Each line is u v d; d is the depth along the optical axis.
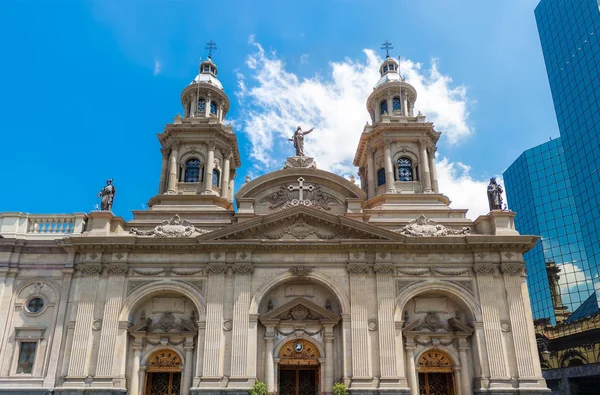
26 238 36.16
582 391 44.03
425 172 43.38
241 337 32.81
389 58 51.81
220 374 32.03
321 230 36.03
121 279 34.41
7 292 34.31
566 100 74.19
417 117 45.81
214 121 45.88
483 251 35.31
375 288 34.34
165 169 44.47
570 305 80.19
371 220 38.72
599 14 67.62
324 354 33.50
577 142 71.00
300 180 39.06
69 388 31.45
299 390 34.50
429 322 34.59
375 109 49.19
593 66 68.31
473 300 34.22
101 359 32.28
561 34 76.56
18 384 32.00
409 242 35.09
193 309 35.03
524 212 92.62
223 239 35.19
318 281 34.81
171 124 44.62
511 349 33.09
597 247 65.75
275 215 35.69
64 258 35.47
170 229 36.31
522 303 34.03
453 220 38.66
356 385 31.67
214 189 43.78
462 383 33.19
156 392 33.94
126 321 33.47
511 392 31.77
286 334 34.06
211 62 51.34
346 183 39.62
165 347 33.88
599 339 57.38
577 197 70.56
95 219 36.44
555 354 64.50
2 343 33.09
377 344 32.91
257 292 34.22
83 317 33.31
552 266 84.00
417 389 33.09
